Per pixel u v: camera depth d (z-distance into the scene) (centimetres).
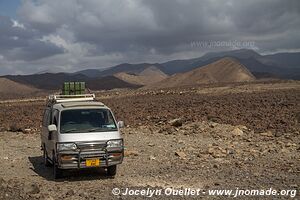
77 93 1817
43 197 1070
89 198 1062
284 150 1708
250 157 1590
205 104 3759
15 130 2794
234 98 4291
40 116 3578
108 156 1295
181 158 1619
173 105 3881
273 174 1291
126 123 2867
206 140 2077
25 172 1484
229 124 2498
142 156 1700
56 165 1312
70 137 1288
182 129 2442
